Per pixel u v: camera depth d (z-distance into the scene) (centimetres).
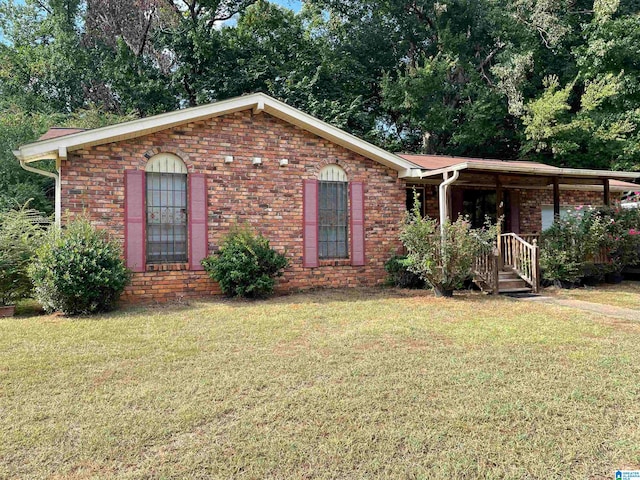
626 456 319
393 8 2533
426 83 2262
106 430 355
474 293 1073
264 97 1023
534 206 1509
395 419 375
